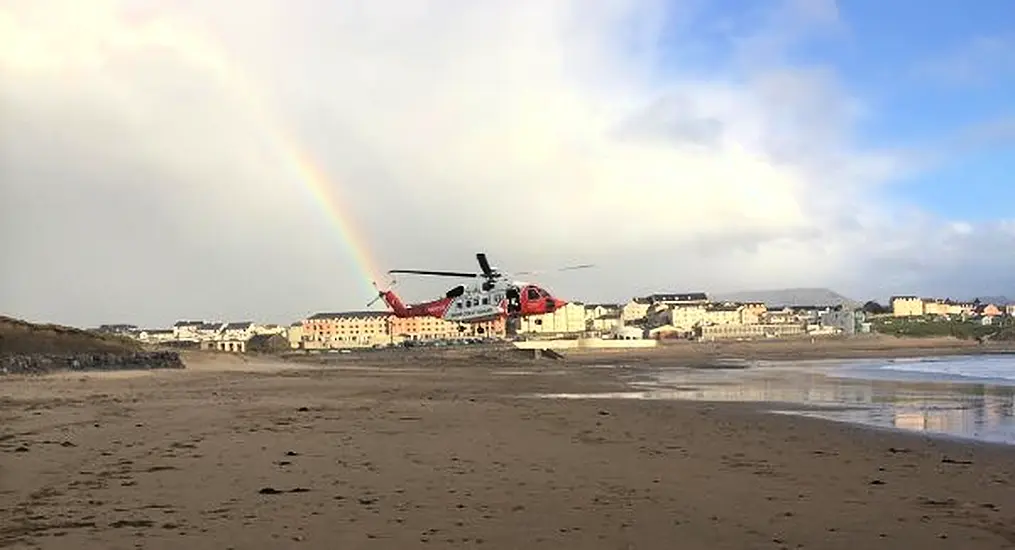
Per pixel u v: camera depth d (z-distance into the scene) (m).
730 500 9.77
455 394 33.44
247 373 53.22
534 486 10.73
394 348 146.75
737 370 67.69
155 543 7.45
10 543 7.44
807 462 13.41
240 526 8.20
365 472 11.86
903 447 15.95
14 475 11.42
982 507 9.41
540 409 24.91
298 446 14.94
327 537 7.73
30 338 58.47
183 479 11.14
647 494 10.16
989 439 17.67
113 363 53.09
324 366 74.00
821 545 7.50
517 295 62.75
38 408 23.73
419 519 8.59
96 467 12.20
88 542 7.48
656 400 30.39
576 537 7.79
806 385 42.69
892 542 7.63
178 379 43.75
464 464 12.76
